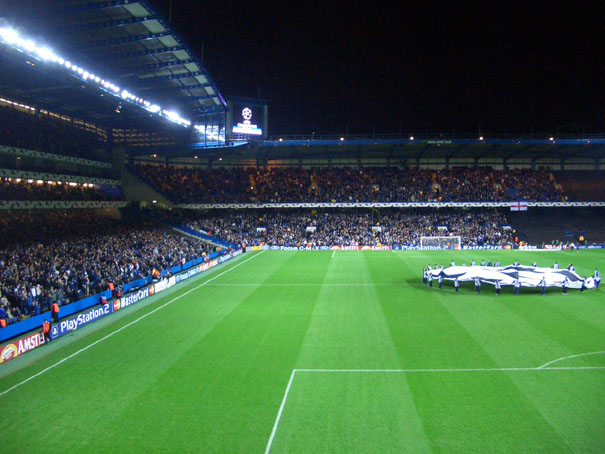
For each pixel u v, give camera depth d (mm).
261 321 26250
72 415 14805
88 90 40406
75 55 34750
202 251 52875
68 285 31484
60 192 47656
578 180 74125
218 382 17281
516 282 32188
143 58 42375
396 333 23266
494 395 15672
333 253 60219
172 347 21703
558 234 67125
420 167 80312
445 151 73000
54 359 20328
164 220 62125
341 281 39062
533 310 27562
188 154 71438
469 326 24250
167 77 47656
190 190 68875
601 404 14836
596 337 21906
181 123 56656
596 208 73562
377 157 79062
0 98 44281
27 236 40312
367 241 65500
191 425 13977
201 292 35656
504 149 70562
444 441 12766
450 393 15906
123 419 14461
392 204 68438
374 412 14602
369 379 17281
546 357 19281
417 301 30625
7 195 40375
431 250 63031
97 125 57438
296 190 72562
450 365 18562
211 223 65562
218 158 77438
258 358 19891
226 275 43719
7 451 12695
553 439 12758
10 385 17406
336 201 69625
